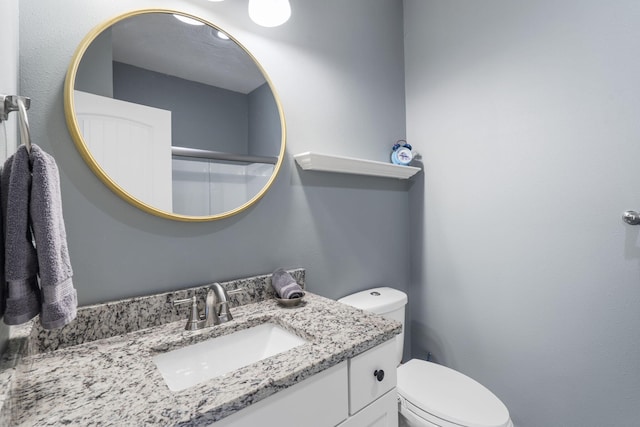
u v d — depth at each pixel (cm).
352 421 75
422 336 174
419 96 174
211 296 91
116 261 85
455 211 158
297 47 129
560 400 124
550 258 125
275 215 120
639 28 104
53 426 47
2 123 56
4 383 45
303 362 66
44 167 53
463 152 154
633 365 107
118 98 86
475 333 150
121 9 88
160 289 92
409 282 179
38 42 76
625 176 108
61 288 54
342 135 145
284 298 103
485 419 99
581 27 116
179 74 97
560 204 122
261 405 58
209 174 102
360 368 77
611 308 111
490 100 143
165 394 56
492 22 142
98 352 73
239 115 110
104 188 84
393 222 170
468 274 153
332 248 140
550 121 125
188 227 98
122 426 47
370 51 161
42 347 72
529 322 132
